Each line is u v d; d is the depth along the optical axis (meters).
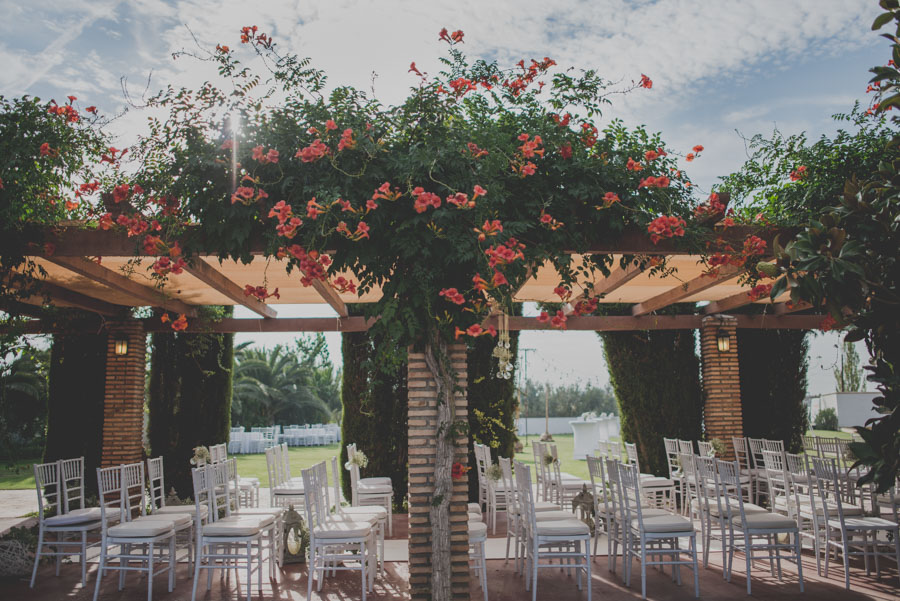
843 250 3.29
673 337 10.47
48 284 7.19
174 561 5.66
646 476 8.20
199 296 8.23
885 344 3.35
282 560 6.49
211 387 9.97
